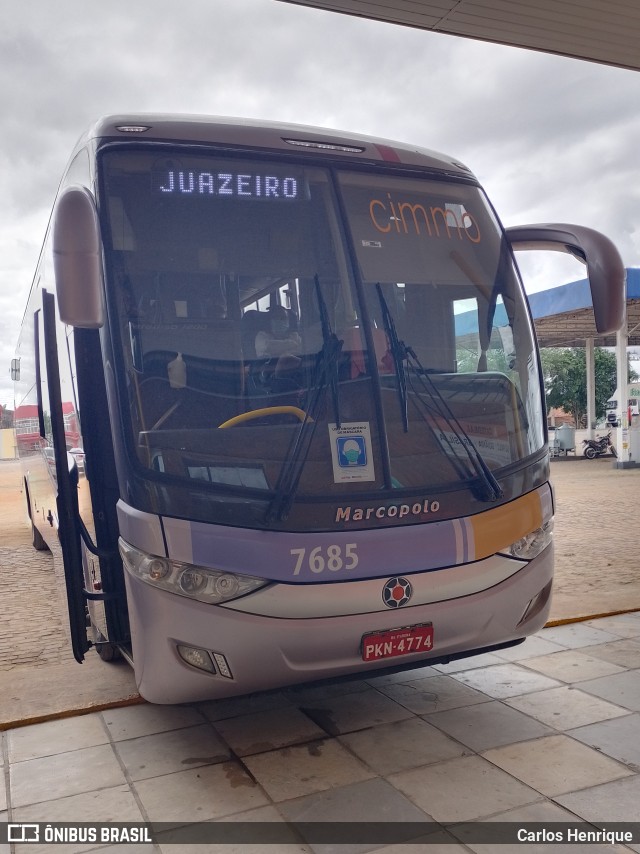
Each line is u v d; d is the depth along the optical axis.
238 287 3.96
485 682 4.86
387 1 6.53
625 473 19.12
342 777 3.70
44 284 6.17
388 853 3.06
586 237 4.48
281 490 3.62
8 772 3.85
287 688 3.73
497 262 4.61
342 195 4.28
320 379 3.87
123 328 3.78
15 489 20.53
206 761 3.92
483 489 3.99
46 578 8.66
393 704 4.57
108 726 4.38
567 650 5.41
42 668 5.40
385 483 3.79
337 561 3.62
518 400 4.37
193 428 3.68
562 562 8.48
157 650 3.62
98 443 4.23
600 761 3.77
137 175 4.00
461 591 3.88
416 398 4.01
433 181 4.58
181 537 3.54
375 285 4.16
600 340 25.53
